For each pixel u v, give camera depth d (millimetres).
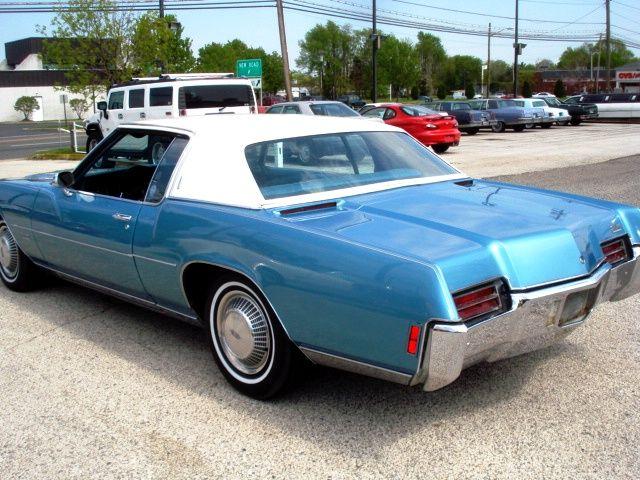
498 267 2963
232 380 3717
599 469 2895
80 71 22328
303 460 3035
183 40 28672
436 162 4449
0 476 2973
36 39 75000
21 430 3365
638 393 3594
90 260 4586
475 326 2801
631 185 11484
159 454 3117
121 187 4633
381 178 4039
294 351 3402
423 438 3193
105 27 21688
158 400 3654
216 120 4305
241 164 3729
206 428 3340
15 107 63062
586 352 4168
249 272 3385
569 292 3107
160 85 15672
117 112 17000
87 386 3852
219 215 3609
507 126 30328
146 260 4023
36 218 5023
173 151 4113
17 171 16766
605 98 35844
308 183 3795
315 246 3141
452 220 3328
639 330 4551
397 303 2830
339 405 3541
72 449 3182
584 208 3705
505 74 115125
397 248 2959
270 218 3430
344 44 86500
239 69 25438
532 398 3562
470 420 3348
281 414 3461
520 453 3037
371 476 2896
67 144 27781
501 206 3635
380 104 20984
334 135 4160
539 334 3145
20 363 4207
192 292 3883
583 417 3348
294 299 3205
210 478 2922
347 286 2988
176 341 4535
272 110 18922
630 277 3715
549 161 16156
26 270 5586
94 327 4836
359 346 3014
